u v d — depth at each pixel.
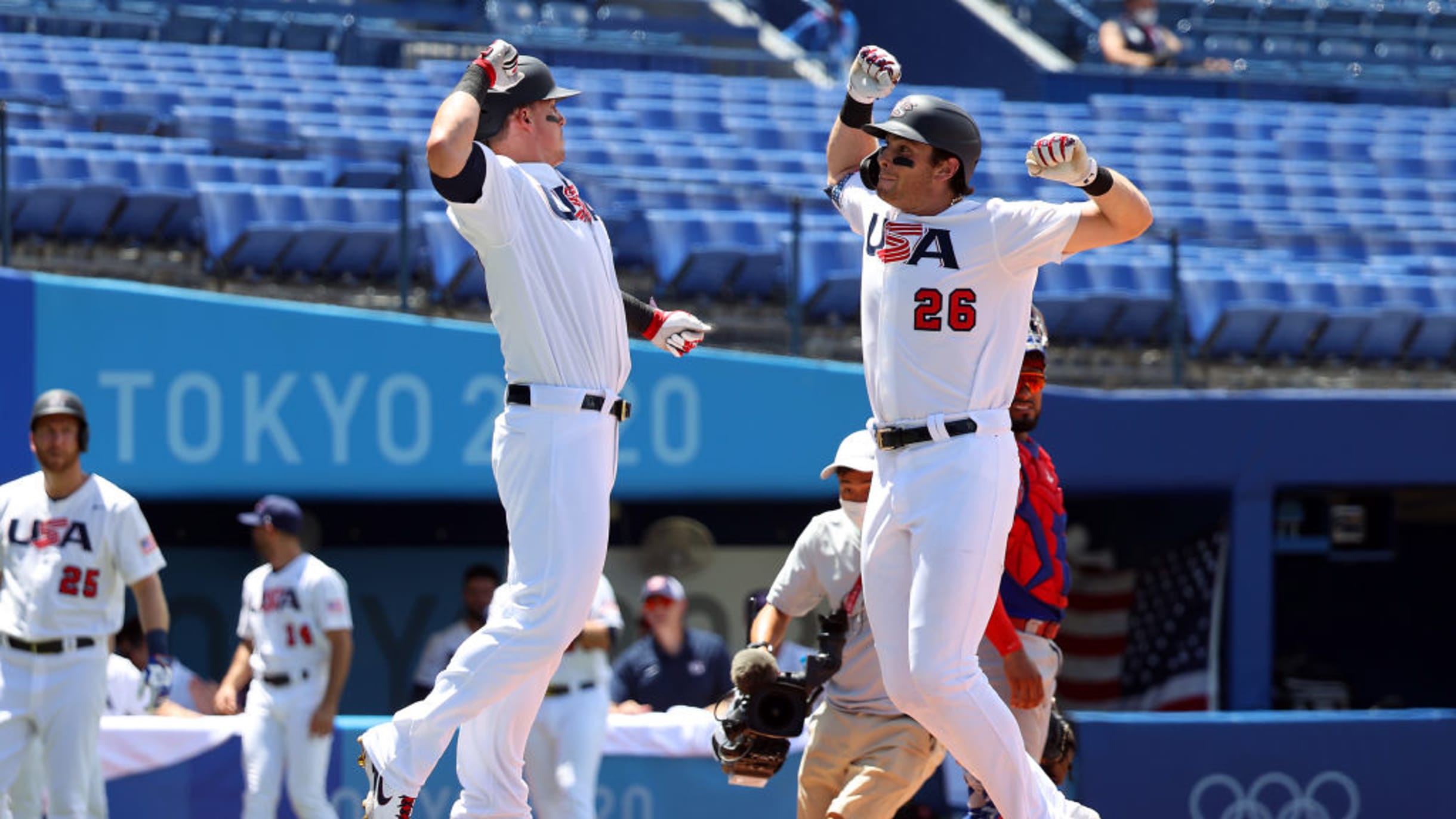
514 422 14.76
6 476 32.56
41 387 32.81
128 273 38.09
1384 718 31.16
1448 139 66.50
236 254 37.12
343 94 57.34
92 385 33.12
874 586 15.16
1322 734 30.88
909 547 14.93
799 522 40.81
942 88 68.00
